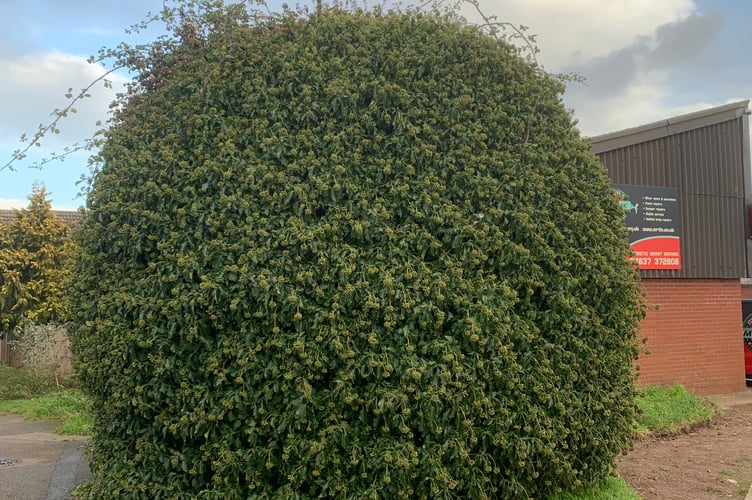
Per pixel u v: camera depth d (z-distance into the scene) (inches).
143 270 178.9
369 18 206.8
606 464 209.0
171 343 168.9
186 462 170.7
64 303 194.9
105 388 179.0
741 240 483.2
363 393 165.2
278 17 205.5
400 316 167.5
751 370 566.9
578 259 195.6
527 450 176.2
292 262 168.1
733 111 482.0
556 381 189.6
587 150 220.5
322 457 160.2
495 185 190.2
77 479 265.7
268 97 186.4
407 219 179.6
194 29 203.8
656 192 449.1
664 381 446.6
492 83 204.2
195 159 182.4
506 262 184.9
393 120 188.1
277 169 180.1
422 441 170.1
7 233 625.0
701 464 287.4
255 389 166.2
